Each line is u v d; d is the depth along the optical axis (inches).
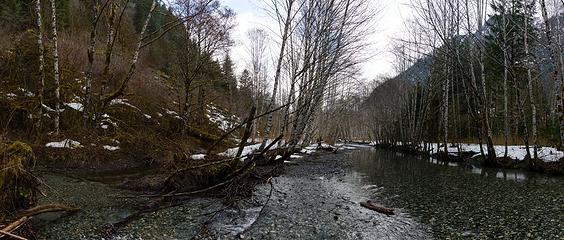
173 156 577.0
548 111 1534.2
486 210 452.1
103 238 314.0
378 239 346.3
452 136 1499.8
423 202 511.2
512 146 1127.0
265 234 353.7
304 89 836.0
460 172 869.2
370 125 3255.4
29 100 676.1
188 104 1037.8
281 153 888.3
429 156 1362.0
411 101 1752.0
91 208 394.9
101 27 1273.4
